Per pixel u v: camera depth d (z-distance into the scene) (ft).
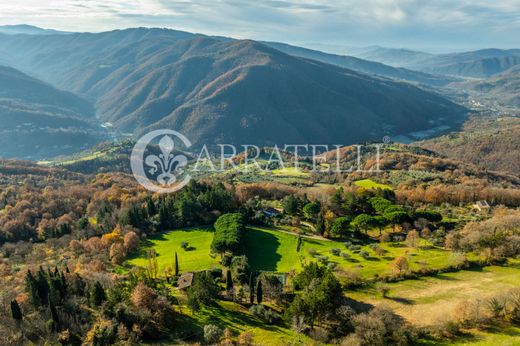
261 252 372.38
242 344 225.97
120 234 413.59
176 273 318.65
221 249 360.07
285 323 250.78
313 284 263.49
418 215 423.23
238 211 465.47
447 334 228.22
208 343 227.40
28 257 400.67
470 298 261.03
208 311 262.88
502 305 239.30
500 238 323.98
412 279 293.02
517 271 295.69
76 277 286.25
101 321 239.71
